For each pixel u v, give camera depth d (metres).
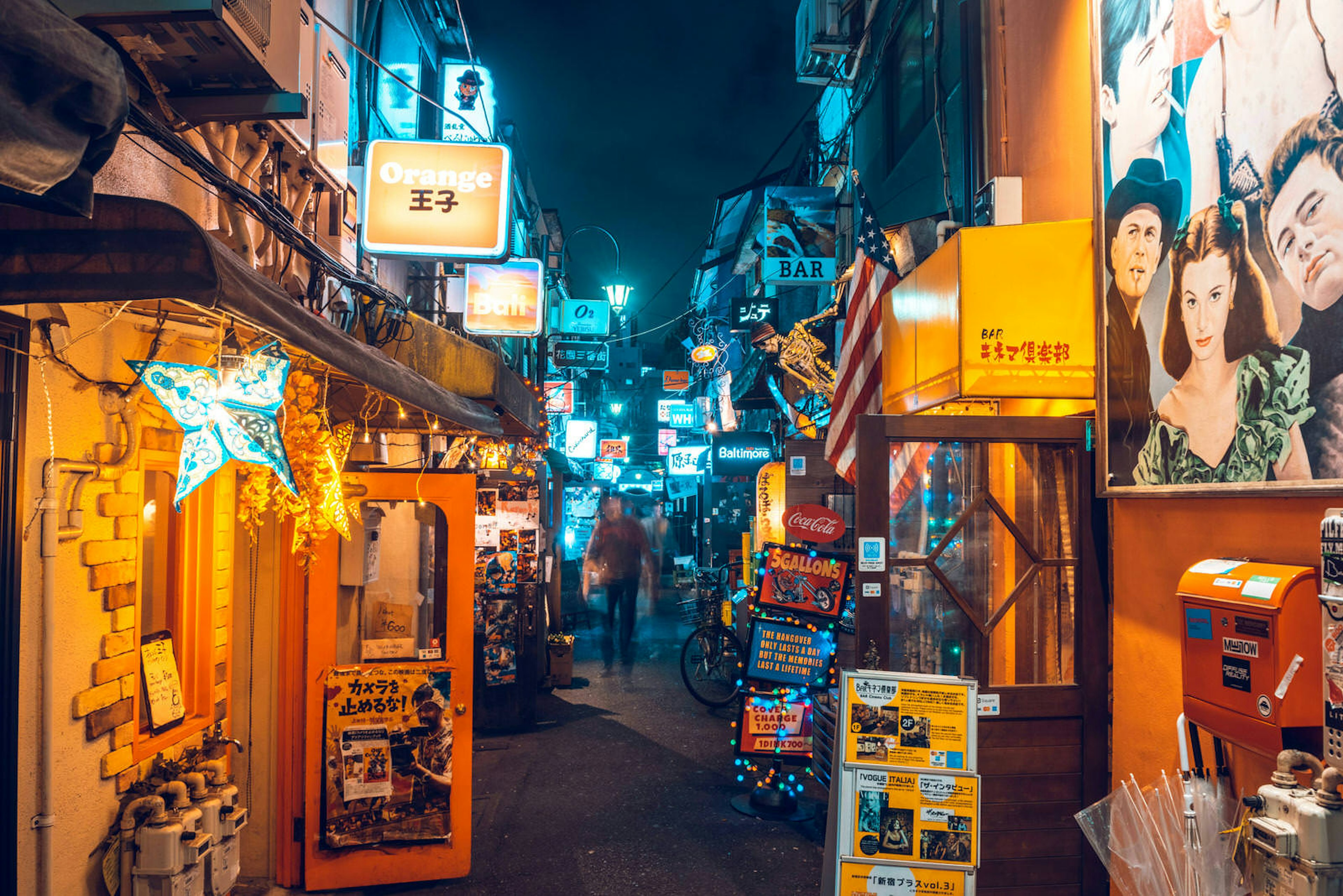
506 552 7.52
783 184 14.25
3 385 2.47
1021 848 3.60
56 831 2.75
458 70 9.01
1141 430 3.23
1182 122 2.97
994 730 3.61
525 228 15.05
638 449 40.84
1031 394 3.60
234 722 4.47
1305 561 2.44
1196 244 2.88
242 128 3.97
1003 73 5.02
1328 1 2.27
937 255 3.94
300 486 3.83
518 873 4.59
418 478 4.57
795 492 8.08
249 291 1.96
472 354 4.98
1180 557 3.11
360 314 4.10
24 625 2.60
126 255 1.81
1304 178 2.36
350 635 4.75
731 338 19.70
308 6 4.60
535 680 7.51
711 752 6.82
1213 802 2.68
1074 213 4.03
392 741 4.45
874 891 3.20
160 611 3.80
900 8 7.95
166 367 2.79
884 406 5.01
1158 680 3.26
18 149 1.38
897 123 8.81
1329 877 2.06
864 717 3.29
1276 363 2.46
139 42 2.74
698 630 9.16
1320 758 2.31
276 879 4.48
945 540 3.76
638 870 4.63
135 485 3.23
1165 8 3.08
